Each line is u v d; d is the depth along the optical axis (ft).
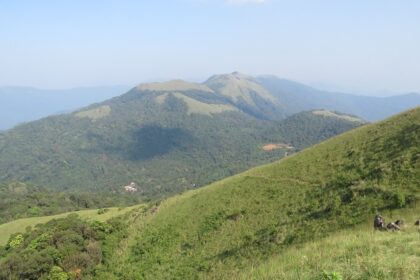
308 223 113.70
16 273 175.73
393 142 152.05
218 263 119.85
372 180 120.67
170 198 255.91
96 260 188.14
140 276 151.84
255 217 148.36
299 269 47.52
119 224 225.76
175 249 162.20
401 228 67.21
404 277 39.96
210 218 172.24
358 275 41.73
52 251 185.98
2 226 310.65
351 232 76.43
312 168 174.70
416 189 100.01
